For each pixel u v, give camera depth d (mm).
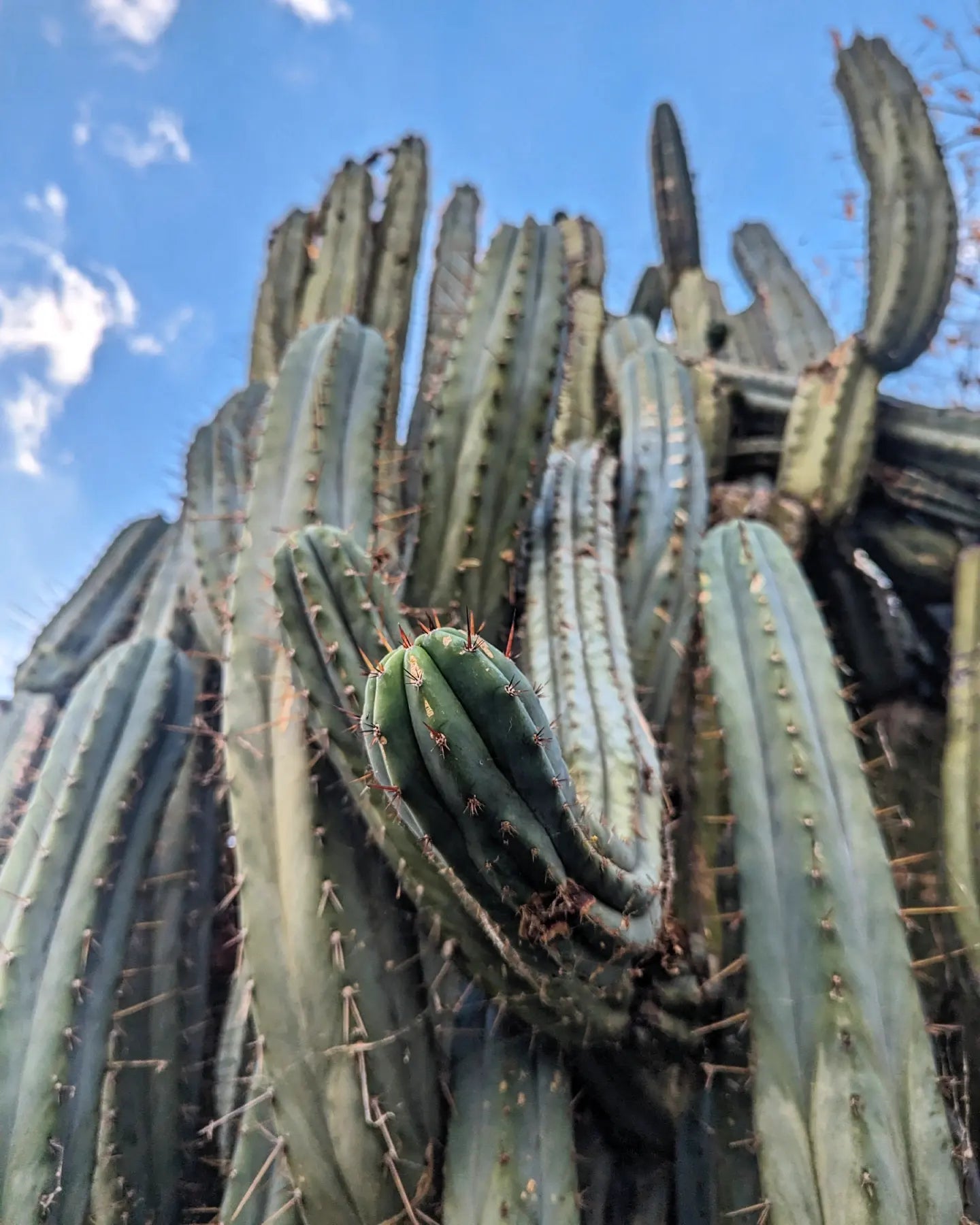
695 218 3994
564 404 3133
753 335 3850
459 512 2037
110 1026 1627
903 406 3096
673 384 2775
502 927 1280
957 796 1979
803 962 1462
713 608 1864
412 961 1539
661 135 4086
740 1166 1493
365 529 1915
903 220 3031
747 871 1545
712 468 3111
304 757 1625
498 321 2219
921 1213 1275
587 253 3604
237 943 1961
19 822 2277
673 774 2092
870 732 2654
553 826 1202
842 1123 1331
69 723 1972
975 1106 1688
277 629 1776
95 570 3004
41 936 1644
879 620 2814
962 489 2936
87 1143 1521
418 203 3096
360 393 2113
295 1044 1416
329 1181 1347
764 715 1706
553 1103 1436
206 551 2529
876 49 3371
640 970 1499
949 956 1716
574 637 1916
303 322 2807
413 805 1170
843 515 2811
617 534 2459
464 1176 1362
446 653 1133
